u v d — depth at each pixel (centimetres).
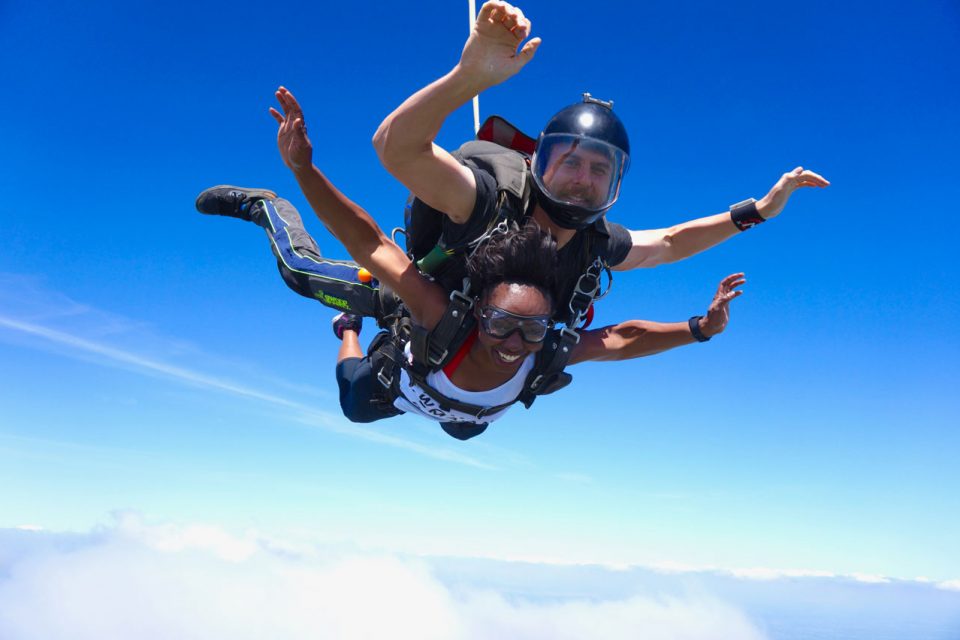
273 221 271
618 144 191
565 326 214
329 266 252
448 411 223
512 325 188
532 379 216
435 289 202
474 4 221
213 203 282
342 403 271
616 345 234
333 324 285
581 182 191
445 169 187
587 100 197
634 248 248
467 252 202
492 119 213
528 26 158
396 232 226
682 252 259
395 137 178
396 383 232
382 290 241
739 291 226
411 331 207
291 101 178
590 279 212
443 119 175
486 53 161
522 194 196
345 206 192
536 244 188
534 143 214
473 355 203
